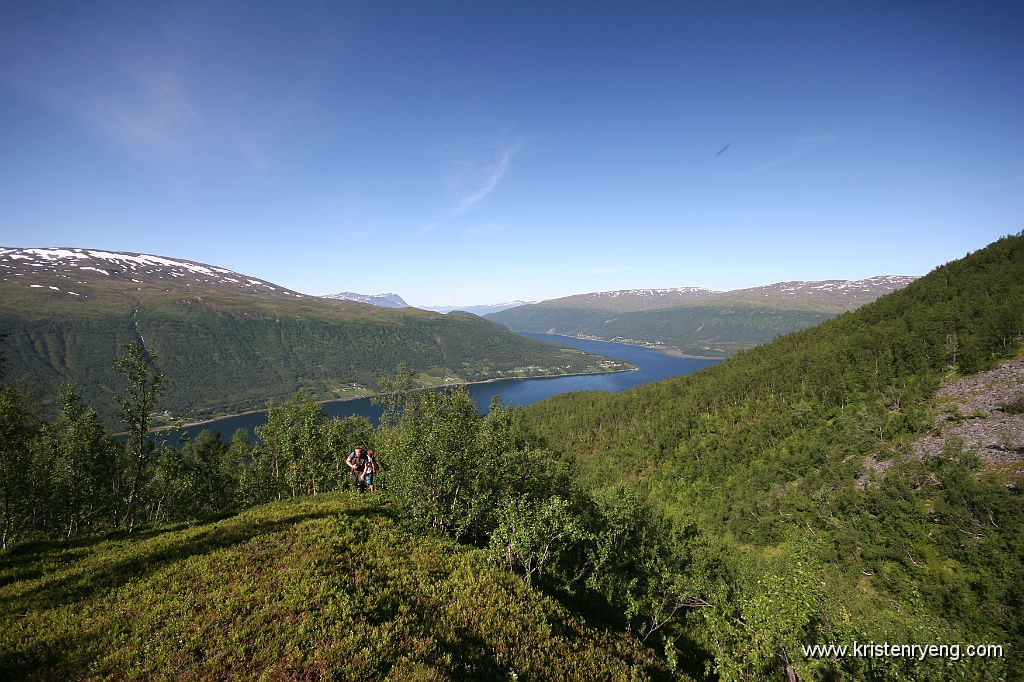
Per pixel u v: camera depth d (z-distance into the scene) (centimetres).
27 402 5306
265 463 6769
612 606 2483
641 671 1705
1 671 1168
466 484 2714
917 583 6850
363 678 1212
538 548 2319
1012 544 6819
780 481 11419
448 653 1373
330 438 6053
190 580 1750
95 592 1669
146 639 1335
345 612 1502
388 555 2139
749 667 1791
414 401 5353
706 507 11388
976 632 5662
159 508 6228
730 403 16925
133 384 4975
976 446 9300
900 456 10088
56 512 5250
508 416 5188
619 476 14300
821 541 8475
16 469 4334
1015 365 11112
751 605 1712
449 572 2067
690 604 2569
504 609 1778
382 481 3192
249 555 2003
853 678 1598
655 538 3250
